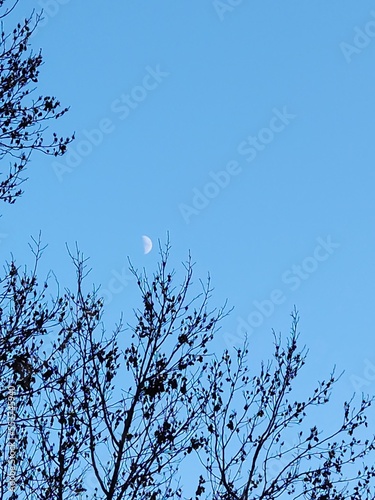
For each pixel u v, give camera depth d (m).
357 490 16.80
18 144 14.29
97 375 14.73
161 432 14.87
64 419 14.37
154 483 14.55
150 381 15.02
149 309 15.60
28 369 13.68
